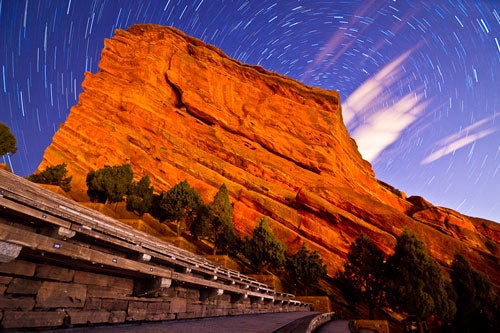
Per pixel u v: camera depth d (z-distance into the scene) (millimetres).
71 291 6320
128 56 74562
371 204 58562
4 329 4656
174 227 43594
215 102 73875
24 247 4508
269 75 87188
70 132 58688
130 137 57875
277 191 59969
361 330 24953
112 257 6281
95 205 32969
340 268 48500
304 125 76750
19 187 9156
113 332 5863
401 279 32781
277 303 22969
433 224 63938
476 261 50406
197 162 60156
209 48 87438
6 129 35438
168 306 9508
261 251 36219
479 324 33625
